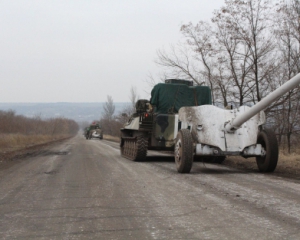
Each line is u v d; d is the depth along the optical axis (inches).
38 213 202.4
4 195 255.4
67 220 187.5
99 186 287.1
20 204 225.5
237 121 351.6
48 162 507.5
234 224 175.5
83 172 379.6
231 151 362.3
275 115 581.3
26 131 1866.4
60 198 242.1
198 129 369.1
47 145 1195.9
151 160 538.6
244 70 621.6
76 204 223.5
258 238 153.9
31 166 452.4
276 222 178.1
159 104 514.0
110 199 236.5
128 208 211.6
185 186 282.7
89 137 2345.0
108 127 2728.8
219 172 374.6
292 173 358.0
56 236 161.6
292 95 547.2
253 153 363.6
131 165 454.3
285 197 236.7
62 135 3117.6
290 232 161.8
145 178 328.8
